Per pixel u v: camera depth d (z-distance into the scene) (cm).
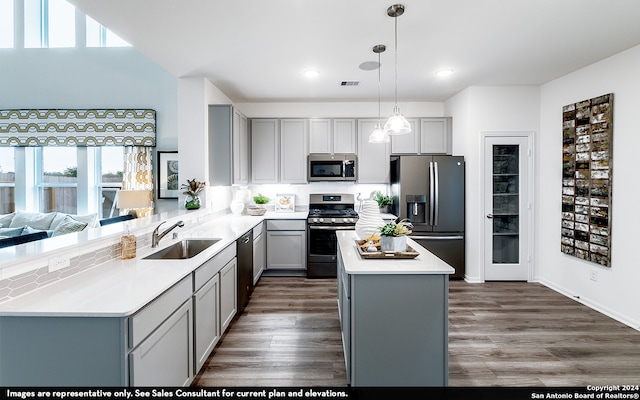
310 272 442
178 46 285
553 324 294
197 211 348
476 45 287
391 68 345
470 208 420
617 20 242
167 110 524
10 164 531
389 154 471
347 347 209
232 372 221
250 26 249
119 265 197
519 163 413
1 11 530
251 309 331
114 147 532
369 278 187
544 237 407
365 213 265
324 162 465
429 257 217
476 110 412
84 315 129
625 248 297
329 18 237
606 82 316
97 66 525
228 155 380
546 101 400
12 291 142
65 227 409
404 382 189
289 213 479
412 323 188
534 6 222
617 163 303
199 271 208
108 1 212
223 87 411
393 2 216
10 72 526
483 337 269
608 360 234
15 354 134
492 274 422
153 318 151
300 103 498
